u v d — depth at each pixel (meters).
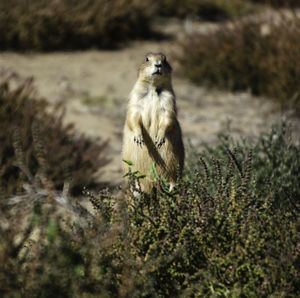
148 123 12.43
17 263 7.67
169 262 8.12
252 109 29.44
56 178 15.84
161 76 12.23
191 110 29.31
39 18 39.78
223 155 14.70
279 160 14.67
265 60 31.50
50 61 37.69
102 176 19.06
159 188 9.41
